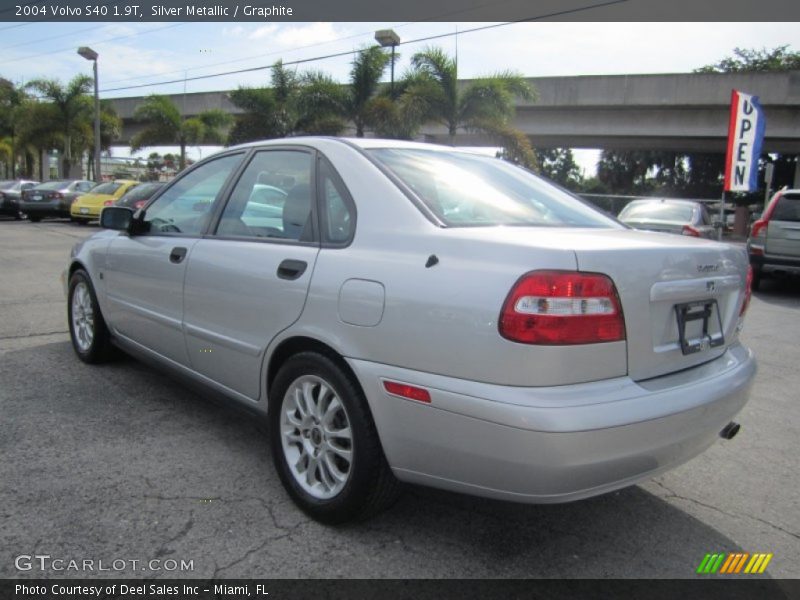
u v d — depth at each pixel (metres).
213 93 40.84
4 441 3.39
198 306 3.39
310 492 2.77
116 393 4.22
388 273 2.44
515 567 2.48
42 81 32.97
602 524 2.84
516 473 2.13
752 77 27.12
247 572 2.37
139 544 2.51
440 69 20.44
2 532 2.54
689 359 2.54
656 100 28.98
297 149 3.19
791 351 6.32
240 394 3.21
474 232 2.39
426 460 2.34
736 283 2.81
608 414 2.10
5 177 51.97
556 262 2.13
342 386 2.56
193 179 3.88
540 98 31.02
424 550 2.57
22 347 5.28
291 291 2.78
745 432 4.04
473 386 2.17
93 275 4.56
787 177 39.50
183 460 3.27
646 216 11.63
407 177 2.80
